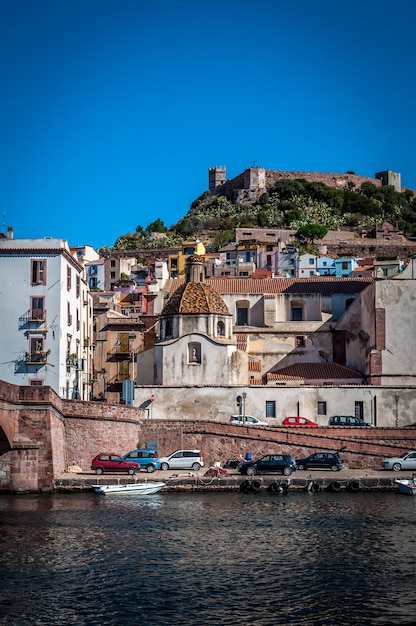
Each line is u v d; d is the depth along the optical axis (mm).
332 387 91812
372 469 85375
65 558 52062
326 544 56219
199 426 86125
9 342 92750
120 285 181375
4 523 61125
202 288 98438
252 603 44625
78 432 81000
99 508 67312
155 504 69688
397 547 55562
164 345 95625
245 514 65750
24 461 73812
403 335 95875
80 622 41750
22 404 74062
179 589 46656
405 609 43906
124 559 52156
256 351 104250
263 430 85875
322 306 107375
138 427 86750
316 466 84312
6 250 93250
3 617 42219
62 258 94125
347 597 45625
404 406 91500
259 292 108875
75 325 100875
